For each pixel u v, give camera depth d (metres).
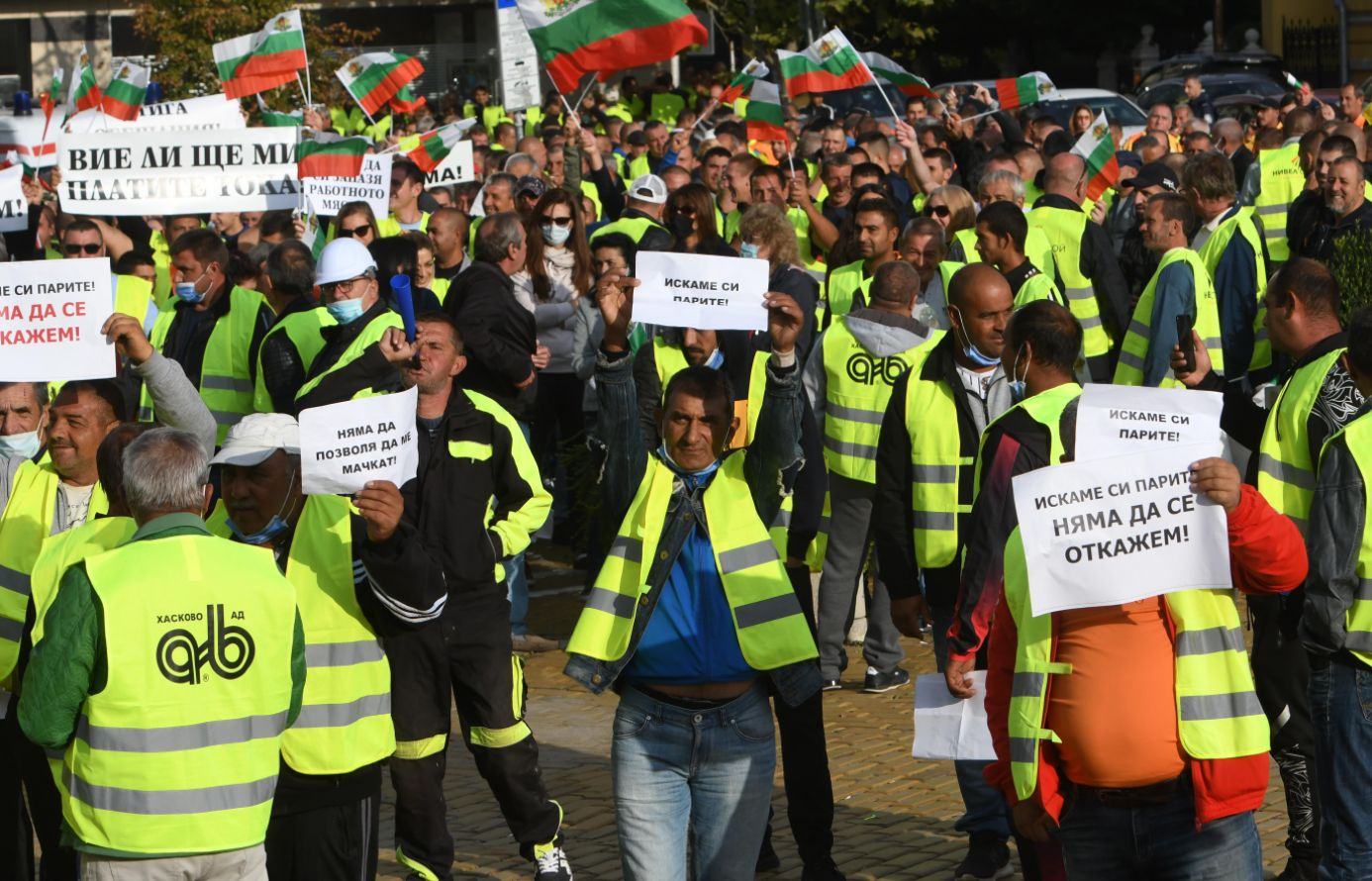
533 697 17.86
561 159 30.66
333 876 10.23
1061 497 8.18
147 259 19.77
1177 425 8.23
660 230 18.83
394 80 32.97
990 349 11.95
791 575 12.35
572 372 21.81
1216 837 8.48
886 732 16.00
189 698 8.70
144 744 8.62
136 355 12.12
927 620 12.79
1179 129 38.38
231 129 19.00
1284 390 11.20
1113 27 84.06
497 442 12.34
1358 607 9.70
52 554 9.95
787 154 29.61
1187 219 17.28
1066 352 9.90
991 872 12.23
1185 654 8.46
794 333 9.95
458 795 15.11
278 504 10.11
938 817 13.76
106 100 25.50
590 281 20.09
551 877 12.38
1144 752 8.41
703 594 9.97
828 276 20.22
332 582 10.18
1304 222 21.11
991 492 9.90
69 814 8.77
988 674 9.06
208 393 17.09
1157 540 8.14
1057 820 8.74
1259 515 8.35
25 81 70.62
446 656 12.02
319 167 21.55
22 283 11.92
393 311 14.94
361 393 13.66
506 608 12.40
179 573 8.77
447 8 68.38
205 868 8.77
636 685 10.09
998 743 8.99
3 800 11.56
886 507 12.32
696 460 10.08
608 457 10.29
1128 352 17.31
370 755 10.23
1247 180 27.44
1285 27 75.06
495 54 68.06
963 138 31.00
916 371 12.31
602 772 15.35
